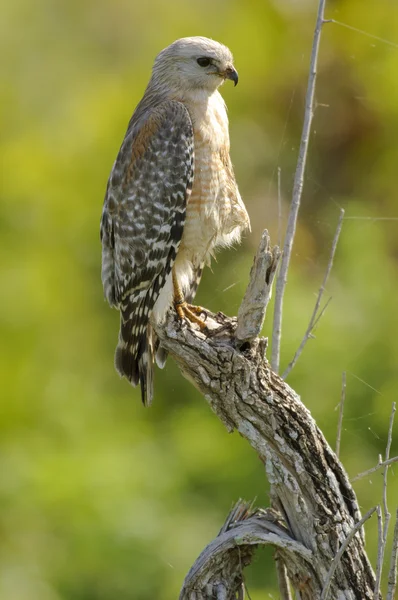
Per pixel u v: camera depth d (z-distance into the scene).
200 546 12.04
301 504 6.68
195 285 9.19
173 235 8.66
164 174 8.66
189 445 12.87
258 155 14.81
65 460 13.16
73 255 14.99
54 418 14.07
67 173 15.34
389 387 11.32
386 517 6.29
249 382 6.75
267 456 6.76
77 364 14.66
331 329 11.71
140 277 8.60
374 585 6.70
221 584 6.84
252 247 13.54
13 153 15.59
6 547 12.52
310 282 12.67
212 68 8.80
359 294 12.34
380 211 14.52
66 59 17.27
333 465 6.73
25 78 17.08
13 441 13.69
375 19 15.25
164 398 14.00
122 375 8.48
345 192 14.75
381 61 15.12
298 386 11.34
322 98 15.20
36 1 17.61
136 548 12.07
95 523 12.31
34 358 14.45
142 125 8.80
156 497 12.59
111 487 12.61
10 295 14.49
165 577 11.96
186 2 16.86
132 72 16.53
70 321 14.80
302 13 15.80
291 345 11.49
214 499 12.41
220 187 8.76
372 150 14.94
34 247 14.96
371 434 10.92
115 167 8.88
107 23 17.38
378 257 12.85
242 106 15.27
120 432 13.88
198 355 6.86
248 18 15.99
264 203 14.06
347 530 6.64
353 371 11.43
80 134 15.55
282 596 7.00
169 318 8.16
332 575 6.43
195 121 8.70
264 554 10.38
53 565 12.31
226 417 6.93
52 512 12.59
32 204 15.12
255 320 6.68
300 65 15.48
